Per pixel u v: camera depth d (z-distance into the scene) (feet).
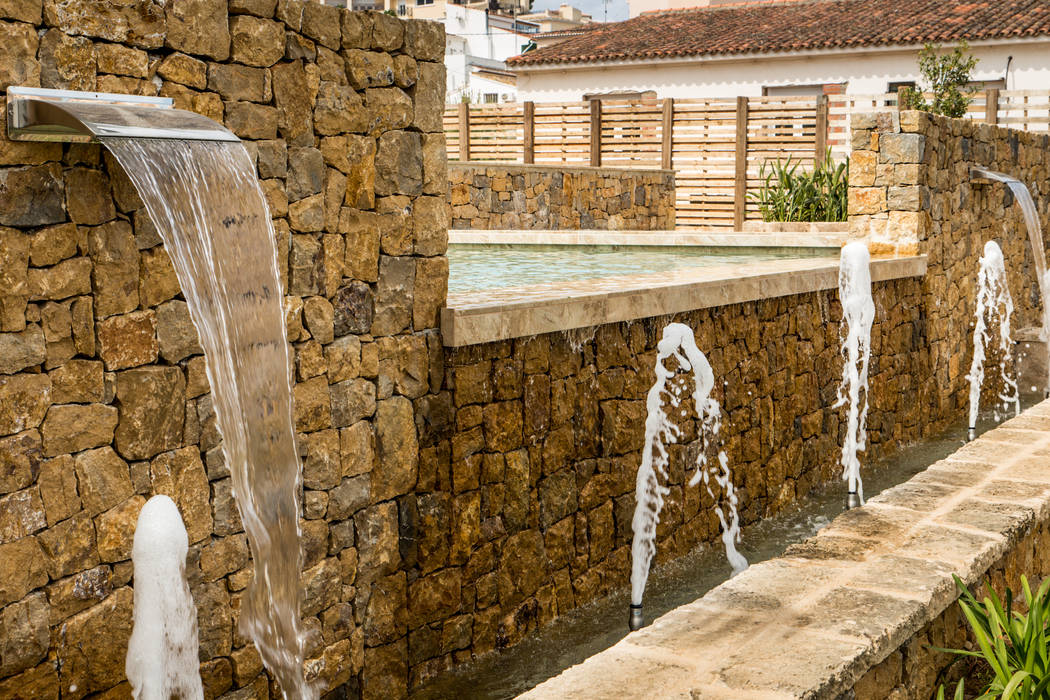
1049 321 37.93
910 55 71.26
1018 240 40.93
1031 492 17.24
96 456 11.14
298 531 13.24
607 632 17.21
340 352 13.93
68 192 10.76
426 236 15.17
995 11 72.33
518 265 31.81
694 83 78.13
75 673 11.07
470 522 15.96
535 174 47.32
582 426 17.97
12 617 10.43
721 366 21.48
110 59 11.05
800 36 75.10
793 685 10.57
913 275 29.99
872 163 30.58
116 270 11.24
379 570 14.70
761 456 23.06
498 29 136.87
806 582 13.39
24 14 10.22
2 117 10.10
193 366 12.09
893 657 12.49
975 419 33.37
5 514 10.32
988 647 12.52
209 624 12.39
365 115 14.15
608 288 18.92
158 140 10.72
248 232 11.94
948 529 15.42
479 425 16.05
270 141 12.85
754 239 37.22
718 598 12.88
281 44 12.91
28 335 10.47
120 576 11.45
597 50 81.46
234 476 11.98
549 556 17.40
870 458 28.30
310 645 13.73
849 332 26.11
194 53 11.91
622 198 52.49
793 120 54.70
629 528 19.21
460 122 62.03
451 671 15.81
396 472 14.85
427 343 15.20
